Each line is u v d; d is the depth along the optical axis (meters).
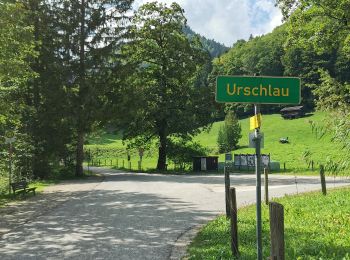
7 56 17.38
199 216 13.15
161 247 8.98
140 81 42.19
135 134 45.44
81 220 12.72
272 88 5.05
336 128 9.02
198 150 48.22
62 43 33.50
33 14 31.59
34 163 32.00
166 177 32.88
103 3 35.09
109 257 8.24
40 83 32.09
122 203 16.38
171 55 44.12
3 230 11.52
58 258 8.27
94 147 85.62
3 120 20.61
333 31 25.08
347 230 8.30
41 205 16.58
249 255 7.16
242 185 23.98
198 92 45.03
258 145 5.26
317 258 6.50
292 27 26.38
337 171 8.80
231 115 75.00
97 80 34.34
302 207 12.45
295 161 53.66
